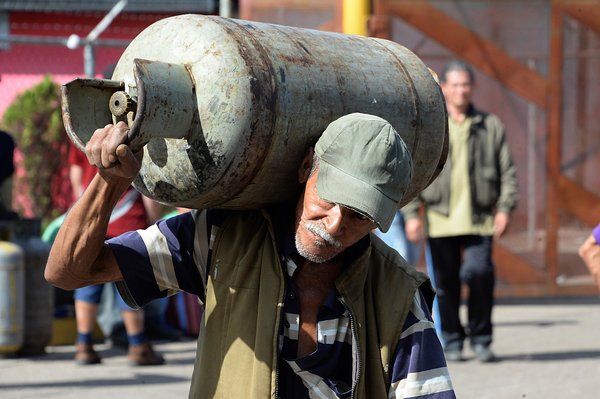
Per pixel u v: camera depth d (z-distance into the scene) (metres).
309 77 3.47
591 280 13.74
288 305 3.59
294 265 3.59
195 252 3.81
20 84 21.22
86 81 3.40
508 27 13.45
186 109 3.34
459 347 10.32
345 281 3.60
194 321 11.72
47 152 17.05
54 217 16.95
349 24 10.16
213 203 3.57
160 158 3.49
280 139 3.40
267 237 3.65
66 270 3.67
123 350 10.95
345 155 3.32
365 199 3.29
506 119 13.56
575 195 13.67
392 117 3.67
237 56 3.34
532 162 13.64
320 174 3.36
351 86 3.57
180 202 3.57
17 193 16.94
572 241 13.72
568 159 13.65
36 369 9.82
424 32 13.33
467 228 9.99
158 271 3.81
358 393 3.54
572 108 13.57
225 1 14.12
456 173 10.05
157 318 11.61
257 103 3.32
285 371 3.61
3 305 10.04
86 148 3.32
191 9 20.78
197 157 3.39
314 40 3.63
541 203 13.70
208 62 3.36
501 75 13.49
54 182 17.11
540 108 13.58
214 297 3.69
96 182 3.51
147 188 3.62
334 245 3.43
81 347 10.06
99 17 21.31
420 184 3.91
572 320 12.70
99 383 9.16
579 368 9.85
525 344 11.14
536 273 13.77
